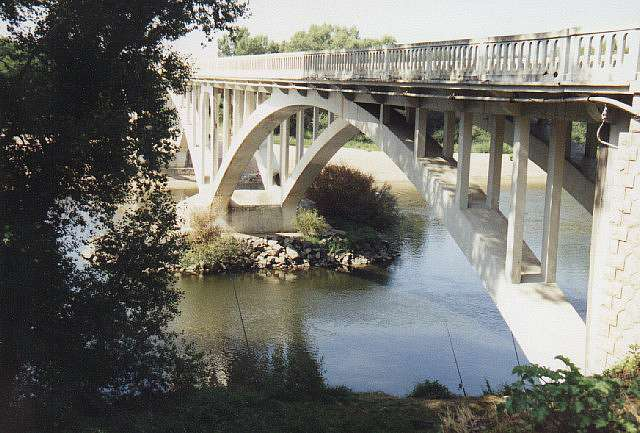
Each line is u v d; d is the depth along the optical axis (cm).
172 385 1582
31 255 1380
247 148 3628
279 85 2956
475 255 1705
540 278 1576
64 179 1508
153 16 1545
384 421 1194
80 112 1520
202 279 3519
